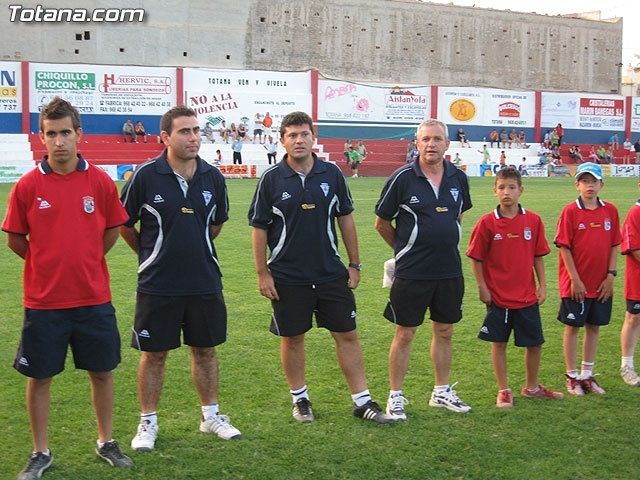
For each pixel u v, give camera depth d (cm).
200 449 492
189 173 509
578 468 461
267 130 4169
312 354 713
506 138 4556
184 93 4025
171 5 5678
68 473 456
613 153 4794
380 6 6359
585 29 7119
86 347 459
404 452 486
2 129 3753
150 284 504
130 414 558
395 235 573
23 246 455
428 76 6588
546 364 692
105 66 3878
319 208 543
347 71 6316
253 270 1148
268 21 6012
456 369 672
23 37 5338
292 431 522
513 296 575
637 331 637
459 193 566
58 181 451
